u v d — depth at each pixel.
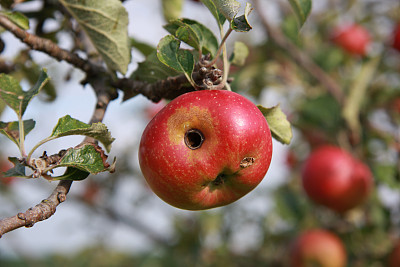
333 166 0.91
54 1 0.60
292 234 1.13
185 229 1.14
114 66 0.54
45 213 0.46
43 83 0.49
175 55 0.49
